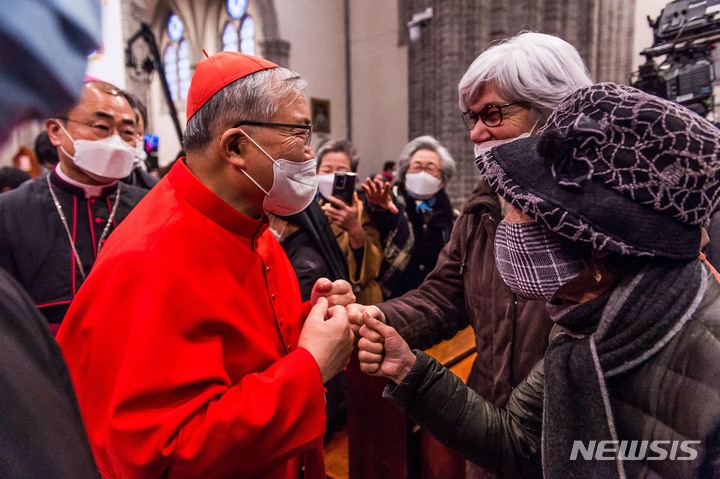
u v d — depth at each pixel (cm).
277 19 968
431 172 240
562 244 62
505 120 106
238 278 90
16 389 33
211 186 91
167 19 1276
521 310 106
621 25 696
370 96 1045
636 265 59
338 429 225
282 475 98
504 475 81
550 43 104
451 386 84
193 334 79
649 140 53
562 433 59
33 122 29
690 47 178
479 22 761
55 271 152
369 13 1023
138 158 206
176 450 72
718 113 205
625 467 56
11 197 156
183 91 1272
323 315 94
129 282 78
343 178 200
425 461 152
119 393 72
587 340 60
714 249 108
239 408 75
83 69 30
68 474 35
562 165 59
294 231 190
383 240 219
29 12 25
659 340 55
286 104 87
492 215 112
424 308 124
